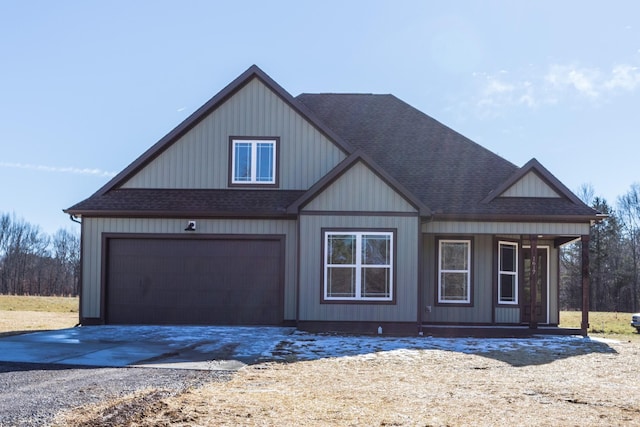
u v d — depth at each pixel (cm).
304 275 1647
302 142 1812
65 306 3572
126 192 1809
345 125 2122
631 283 5394
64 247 6581
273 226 1758
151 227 1766
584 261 1734
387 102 2236
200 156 1817
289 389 901
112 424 664
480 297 1845
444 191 1838
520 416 750
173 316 1761
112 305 1769
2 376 943
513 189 1791
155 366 1069
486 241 1858
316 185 1648
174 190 1812
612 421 731
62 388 846
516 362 1216
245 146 1819
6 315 2384
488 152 2022
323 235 1655
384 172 1655
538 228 1738
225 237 1759
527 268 1953
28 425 649
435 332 1670
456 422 718
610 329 2327
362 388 920
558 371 1117
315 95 2275
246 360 1168
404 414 753
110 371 1007
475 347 1422
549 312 1978
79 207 1756
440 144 2048
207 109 1808
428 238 1856
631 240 5544
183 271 1769
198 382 928
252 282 1761
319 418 726
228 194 1797
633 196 5581
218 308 1759
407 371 1084
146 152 1809
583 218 1716
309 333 1600
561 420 733
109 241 1777
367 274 1648
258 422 698
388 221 1655
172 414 714
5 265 6394
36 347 1280
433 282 1844
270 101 1823
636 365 1203
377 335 1612
